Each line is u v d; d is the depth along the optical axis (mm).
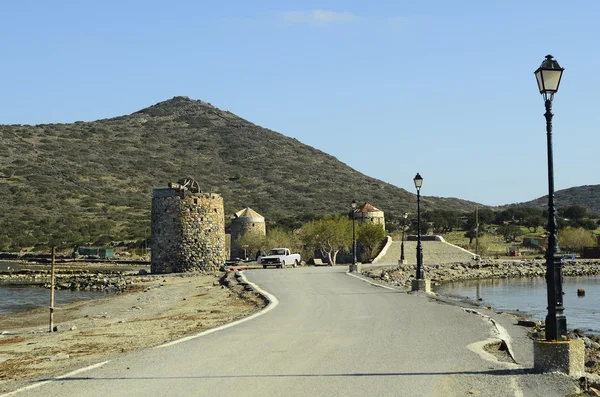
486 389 11203
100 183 172750
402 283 48812
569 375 12102
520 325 19875
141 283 50844
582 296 47875
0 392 11648
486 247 101562
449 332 18141
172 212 58844
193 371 13008
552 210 12922
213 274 54500
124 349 17531
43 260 99688
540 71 13086
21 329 25531
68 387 11812
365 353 14805
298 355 14648
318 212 174625
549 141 13086
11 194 151625
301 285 38031
